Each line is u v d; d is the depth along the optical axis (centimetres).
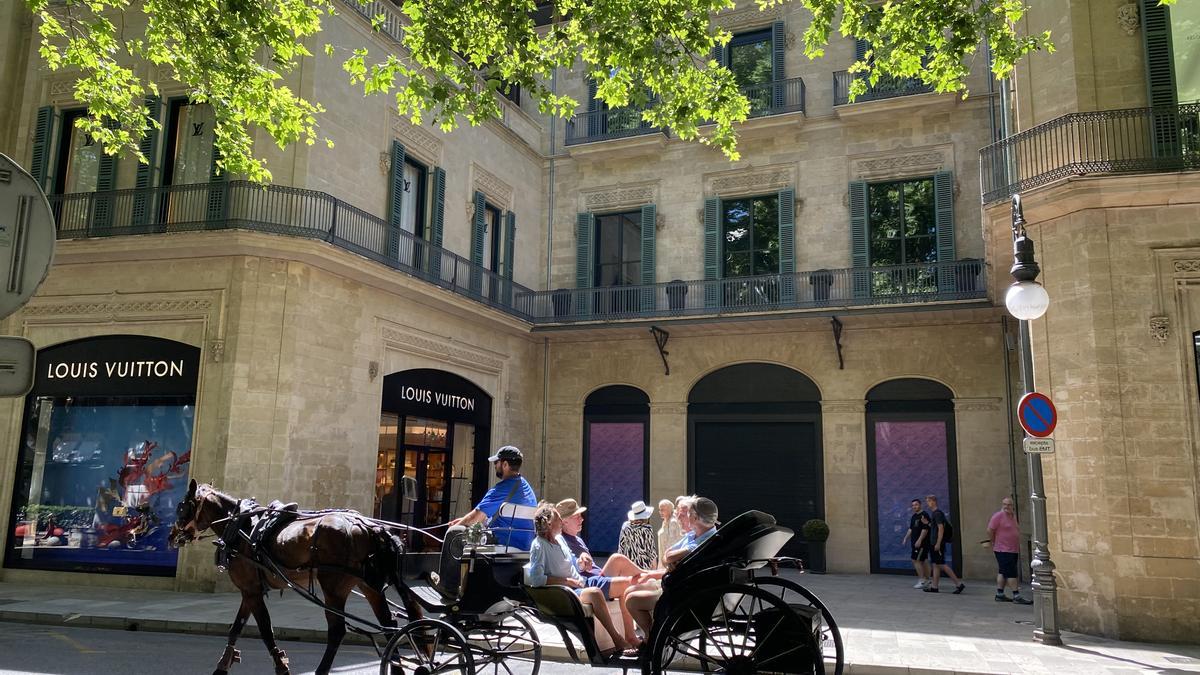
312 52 1631
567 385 2316
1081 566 1144
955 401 1942
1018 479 1862
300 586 755
